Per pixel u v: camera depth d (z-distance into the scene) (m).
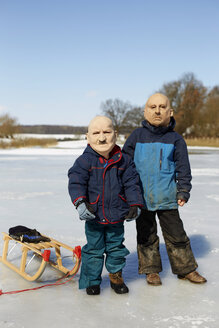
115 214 2.81
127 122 79.31
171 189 3.09
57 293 2.83
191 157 22.83
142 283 3.05
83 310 2.52
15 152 31.00
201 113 65.31
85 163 2.79
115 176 2.82
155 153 3.11
